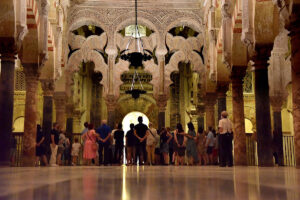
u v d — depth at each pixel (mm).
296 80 6922
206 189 2318
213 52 15469
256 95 10352
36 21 11703
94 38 17516
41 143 12609
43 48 12367
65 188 2385
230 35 12797
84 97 23984
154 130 13758
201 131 14258
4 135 9523
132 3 17562
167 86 17359
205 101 17609
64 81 16938
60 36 15305
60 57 15375
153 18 17531
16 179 3561
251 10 10383
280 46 16938
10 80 9633
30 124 12117
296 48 6926
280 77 16906
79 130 22562
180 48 17672
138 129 12570
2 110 9516
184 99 24609
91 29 23984
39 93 22172
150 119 25703
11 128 9711
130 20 17469
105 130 12945
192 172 5660
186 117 24375
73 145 14320
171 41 17703
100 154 12828
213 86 17297
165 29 17516
